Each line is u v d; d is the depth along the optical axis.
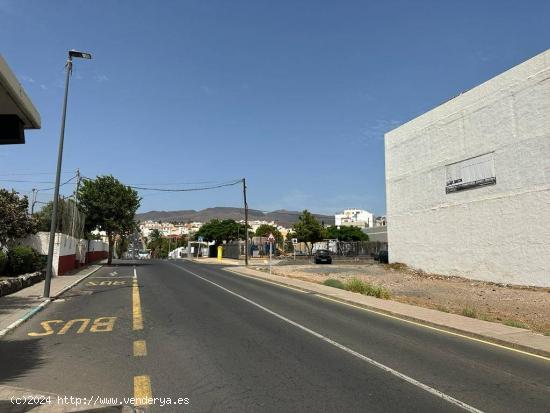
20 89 9.45
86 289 20.03
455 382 7.00
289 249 88.19
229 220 88.75
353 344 9.66
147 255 133.75
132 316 12.85
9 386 6.41
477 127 27.59
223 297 17.73
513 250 24.64
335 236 90.62
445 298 20.69
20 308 13.82
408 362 8.21
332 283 23.58
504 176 25.36
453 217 29.59
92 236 52.84
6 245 22.55
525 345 9.69
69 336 10.09
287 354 8.59
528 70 23.91
